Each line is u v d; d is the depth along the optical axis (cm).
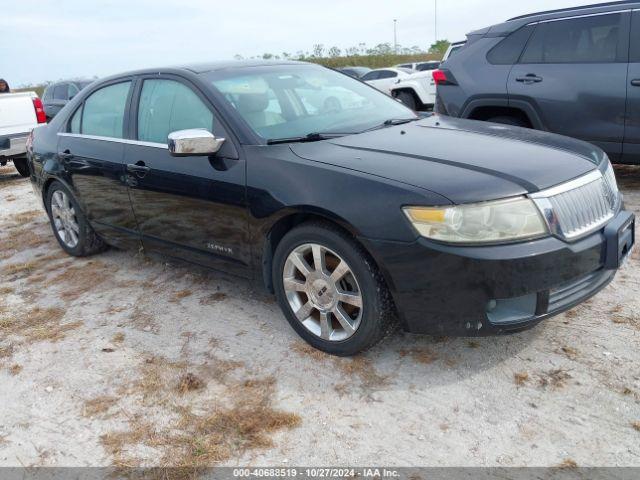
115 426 277
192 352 336
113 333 367
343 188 285
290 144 330
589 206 283
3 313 414
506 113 601
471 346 314
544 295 265
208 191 347
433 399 275
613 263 283
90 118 464
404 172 282
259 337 345
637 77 509
